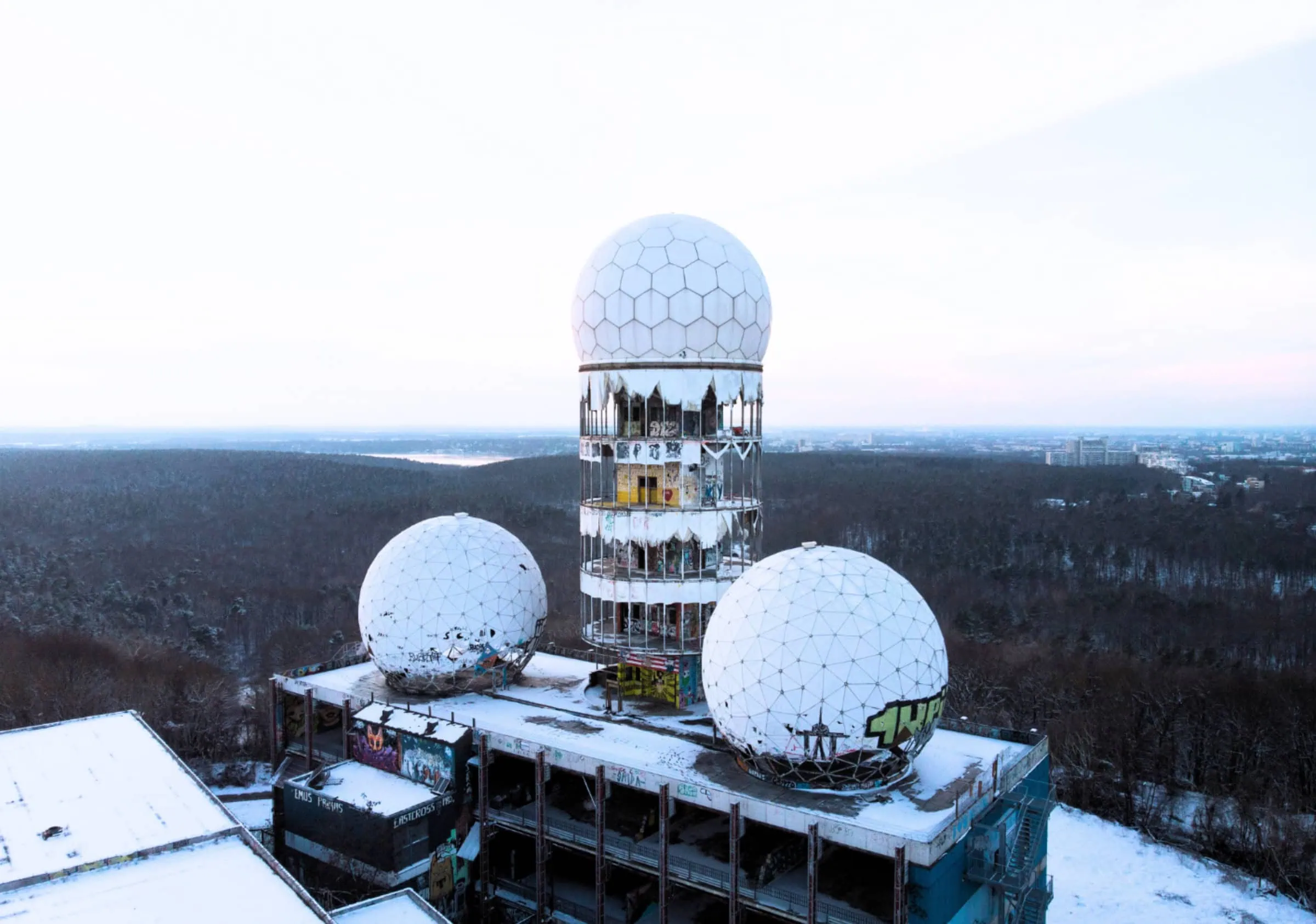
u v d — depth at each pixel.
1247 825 47.03
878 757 31.83
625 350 40.16
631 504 42.56
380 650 43.66
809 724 31.19
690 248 39.72
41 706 59.84
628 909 35.19
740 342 40.62
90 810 31.41
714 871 33.25
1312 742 54.28
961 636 76.19
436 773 38.97
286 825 39.97
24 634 75.44
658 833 36.50
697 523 40.28
